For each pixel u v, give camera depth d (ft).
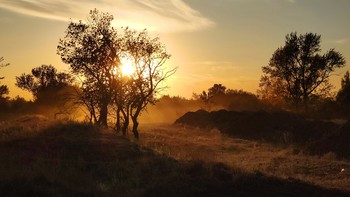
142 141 89.40
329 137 95.40
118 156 60.64
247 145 103.96
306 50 202.18
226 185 46.91
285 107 218.18
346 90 202.49
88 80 109.29
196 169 51.90
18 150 59.47
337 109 196.95
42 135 69.51
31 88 215.72
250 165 65.77
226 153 86.33
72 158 57.98
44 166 48.62
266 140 125.70
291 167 64.28
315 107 201.87
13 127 76.69
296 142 117.70
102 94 106.32
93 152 61.62
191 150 84.89
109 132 79.41
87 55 107.24
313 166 65.77
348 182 52.21
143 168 52.08
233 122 154.20
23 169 46.21
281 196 44.37
